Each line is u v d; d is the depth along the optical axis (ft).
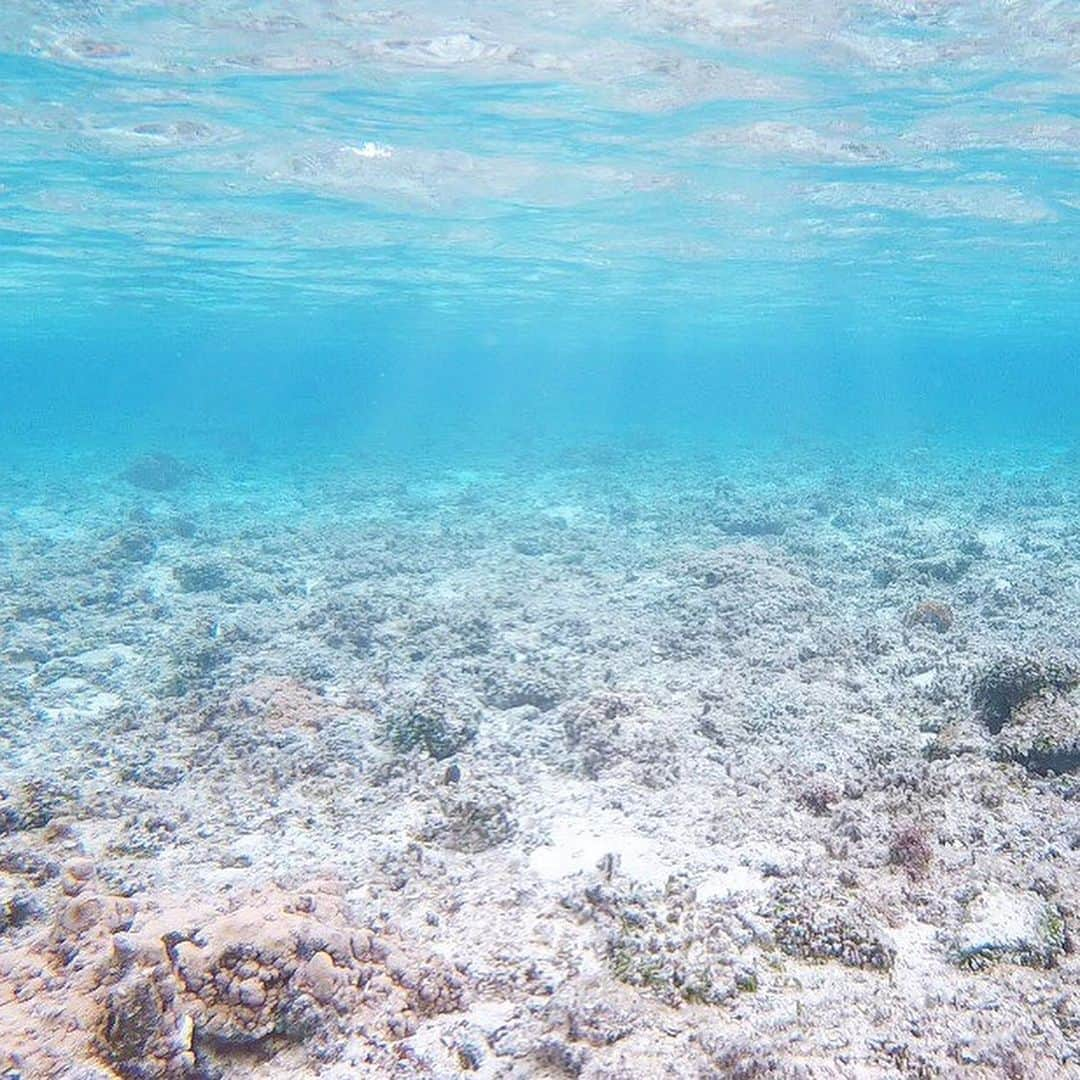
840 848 21.48
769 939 17.95
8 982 15.67
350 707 34.71
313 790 27.94
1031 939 17.19
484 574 58.03
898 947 17.75
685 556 55.11
